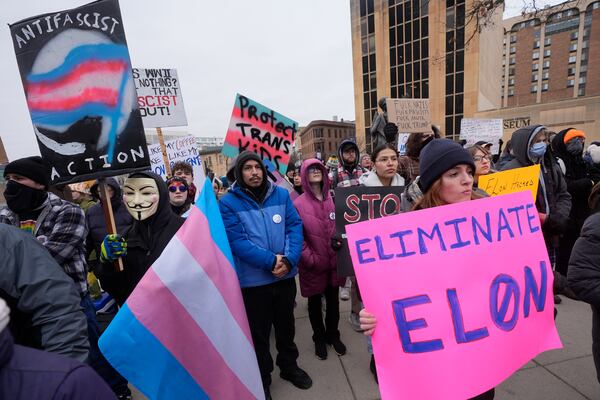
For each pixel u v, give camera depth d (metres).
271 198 2.33
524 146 2.82
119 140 1.81
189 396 1.30
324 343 2.73
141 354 1.22
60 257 1.82
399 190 2.44
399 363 1.25
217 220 1.54
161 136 4.65
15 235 1.28
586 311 3.01
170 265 1.31
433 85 33.16
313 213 2.69
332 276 2.67
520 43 67.12
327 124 69.81
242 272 2.19
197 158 4.89
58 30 1.69
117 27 1.74
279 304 2.34
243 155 2.23
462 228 1.37
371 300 1.29
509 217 1.44
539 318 1.39
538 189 2.86
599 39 57.41
